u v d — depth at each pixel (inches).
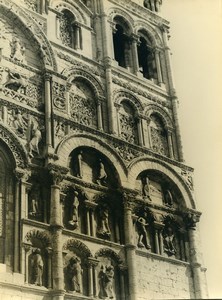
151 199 1577.3
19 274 1226.0
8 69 1465.3
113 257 1405.0
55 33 1625.2
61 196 1385.3
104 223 1437.0
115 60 1729.8
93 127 1567.4
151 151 1631.4
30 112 1441.9
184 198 1628.9
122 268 1398.9
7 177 1334.9
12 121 1401.3
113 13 1812.3
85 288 1325.0
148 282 1427.2
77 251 1355.8
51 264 1280.8
